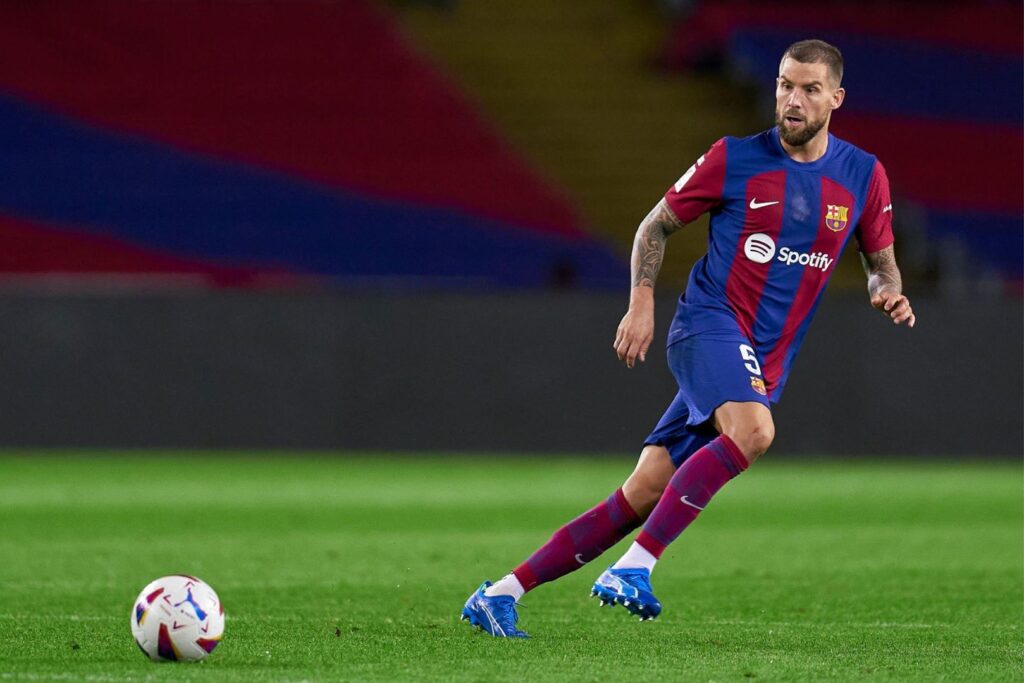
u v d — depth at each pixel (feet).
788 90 65.41
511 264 262.67
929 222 277.85
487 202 274.57
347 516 140.67
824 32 315.99
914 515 146.00
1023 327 221.05
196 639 59.11
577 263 263.29
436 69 304.71
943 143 294.66
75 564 102.27
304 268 259.19
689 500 63.10
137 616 59.47
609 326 221.46
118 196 265.95
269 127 284.20
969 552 114.42
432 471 194.49
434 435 221.05
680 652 63.82
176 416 220.23
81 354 219.20
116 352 219.61
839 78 65.98
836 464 216.95
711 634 70.54
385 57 304.71
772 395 67.31
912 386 220.64
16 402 218.59
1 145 272.92
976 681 56.80
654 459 66.95
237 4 309.42
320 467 199.11
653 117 300.81
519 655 62.49
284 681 55.01
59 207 262.88
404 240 264.52
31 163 270.26
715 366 64.59
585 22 325.62
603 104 302.66
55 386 219.00
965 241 274.98
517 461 212.84
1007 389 220.84
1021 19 325.62
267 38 304.09
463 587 90.74
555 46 318.04
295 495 161.07
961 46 317.22
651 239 66.74
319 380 220.64
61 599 83.25
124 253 256.32
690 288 67.46
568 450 220.84
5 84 283.79
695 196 66.28
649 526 63.52
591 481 180.24
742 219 66.03
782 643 67.41
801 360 220.02
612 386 221.05
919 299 220.84
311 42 305.12
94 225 260.42
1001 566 104.88
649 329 65.31
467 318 221.46
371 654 62.44
